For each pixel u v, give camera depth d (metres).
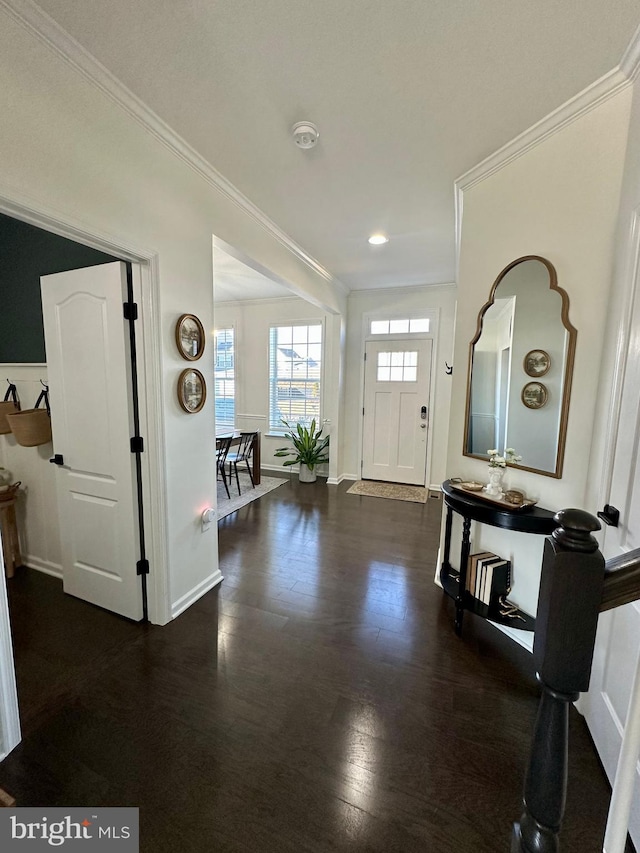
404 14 1.27
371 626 2.19
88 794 1.26
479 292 2.23
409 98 1.65
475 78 1.53
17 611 2.28
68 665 1.85
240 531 3.59
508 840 1.15
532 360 1.94
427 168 2.18
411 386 5.05
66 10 1.25
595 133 1.62
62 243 2.35
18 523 2.81
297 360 5.68
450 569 2.54
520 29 1.31
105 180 1.61
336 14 1.27
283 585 2.62
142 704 1.63
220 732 1.50
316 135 1.87
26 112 1.31
